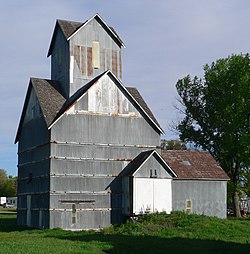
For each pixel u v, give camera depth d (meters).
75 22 50.00
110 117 45.19
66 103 45.97
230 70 64.75
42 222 43.41
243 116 62.47
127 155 45.41
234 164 65.50
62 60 48.47
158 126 47.03
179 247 28.03
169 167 44.81
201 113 68.25
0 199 143.25
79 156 43.38
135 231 37.09
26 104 49.78
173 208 46.50
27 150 48.94
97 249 26.67
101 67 47.97
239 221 43.84
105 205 43.78
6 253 23.95
